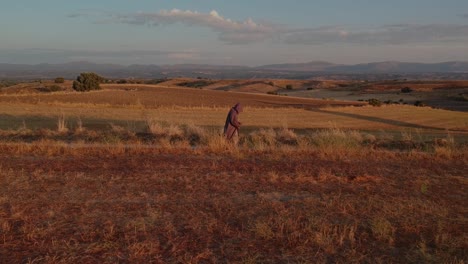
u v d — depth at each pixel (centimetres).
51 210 675
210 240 573
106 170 965
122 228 606
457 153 1290
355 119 4534
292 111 5197
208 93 9975
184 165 1036
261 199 765
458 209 736
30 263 491
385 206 728
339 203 746
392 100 12406
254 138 1659
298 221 653
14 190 787
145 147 1273
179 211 688
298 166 1053
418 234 614
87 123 2633
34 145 1238
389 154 1255
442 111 6188
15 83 13675
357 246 565
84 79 9356
